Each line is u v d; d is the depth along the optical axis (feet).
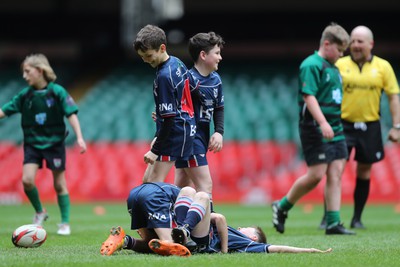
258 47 408.26
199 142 87.35
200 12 399.03
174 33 409.28
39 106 111.86
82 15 413.80
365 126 124.57
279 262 67.62
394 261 71.31
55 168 112.78
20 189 262.26
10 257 72.28
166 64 80.74
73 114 112.16
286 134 295.28
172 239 73.00
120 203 245.04
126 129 312.09
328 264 67.31
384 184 248.11
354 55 124.06
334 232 112.37
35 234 85.15
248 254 74.08
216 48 88.17
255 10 395.55
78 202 252.62
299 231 122.11
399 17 386.11
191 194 74.79
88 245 91.15
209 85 88.33
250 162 265.95
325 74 110.32
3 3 407.23
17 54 426.92
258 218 161.68
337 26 111.24
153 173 83.66
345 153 113.09
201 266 64.08
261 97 339.98
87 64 408.05
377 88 124.36
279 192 249.34
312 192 249.55
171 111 79.97
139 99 346.95
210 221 75.46
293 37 404.36
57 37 423.23
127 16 405.59
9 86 379.35
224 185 257.55
